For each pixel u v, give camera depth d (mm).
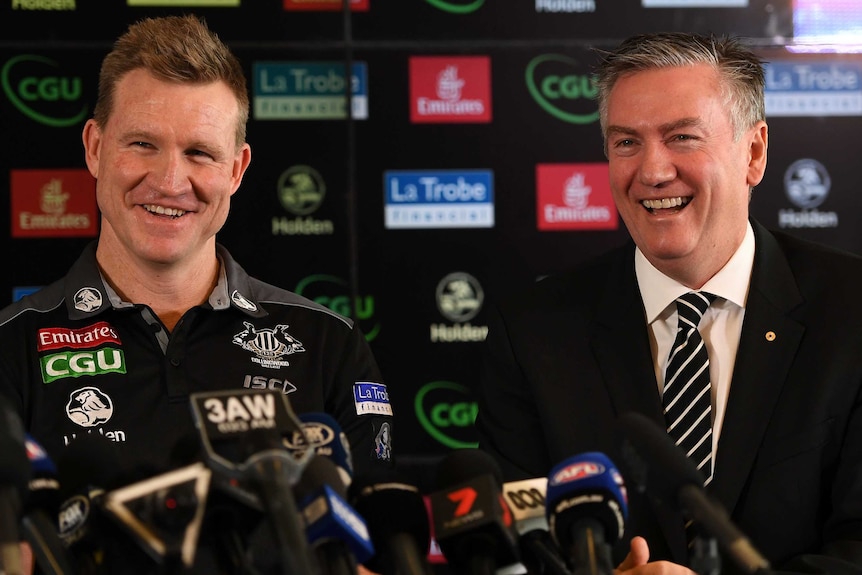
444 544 1695
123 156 2463
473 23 4406
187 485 1495
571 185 4406
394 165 4375
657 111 2510
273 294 2773
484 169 4398
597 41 4418
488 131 4398
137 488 1501
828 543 2375
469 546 1679
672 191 2525
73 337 2559
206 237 2574
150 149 2459
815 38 4418
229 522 1631
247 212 4328
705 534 1589
